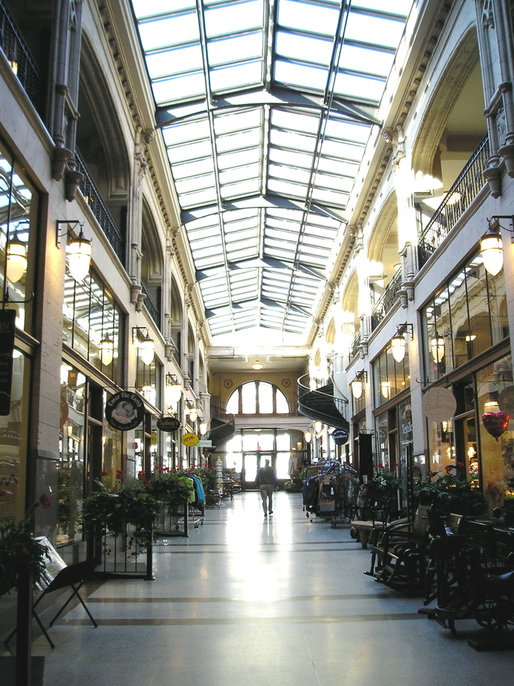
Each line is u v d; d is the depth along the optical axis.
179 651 4.55
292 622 5.34
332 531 12.81
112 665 4.24
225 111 14.11
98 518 7.39
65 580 4.88
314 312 30.09
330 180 17.50
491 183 7.89
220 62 12.61
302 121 14.92
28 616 3.51
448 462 10.68
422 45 10.85
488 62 8.19
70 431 7.90
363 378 18.86
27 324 6.44
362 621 5.34
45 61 7.36
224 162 16.97
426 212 12.47
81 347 8.60
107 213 10.84
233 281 28.52
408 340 13.11
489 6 8.06
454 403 9.10
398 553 6.55
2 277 5.73
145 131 13.09
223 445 40.50
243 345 36.66
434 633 4.96
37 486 6.30
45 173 6.79
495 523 6.24
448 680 3.89
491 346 8.59
